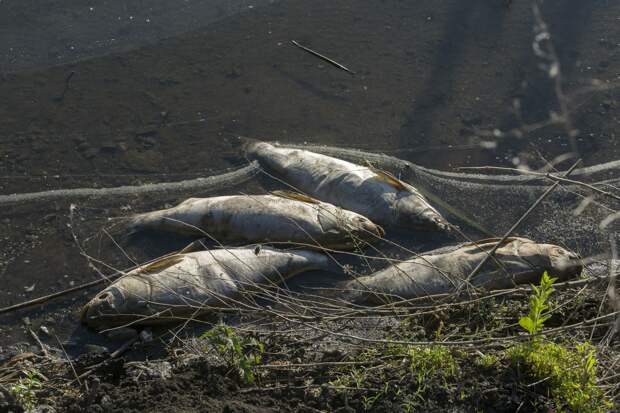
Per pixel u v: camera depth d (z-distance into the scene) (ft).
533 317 15.06
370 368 15.49
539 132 29.89
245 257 21.81
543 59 33.78
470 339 16.87
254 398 15.05
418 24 36.45
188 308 20.56
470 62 33.88
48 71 33.24
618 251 23.97
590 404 13.87
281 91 32.17
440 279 20.63
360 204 24.72
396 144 29.37
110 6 38.14
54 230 25.30
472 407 14.32
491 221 25.89
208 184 27.40
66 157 28.60
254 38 35.53
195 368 16.21
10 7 37.63
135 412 14.32
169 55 34.37
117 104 31.27
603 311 17.58
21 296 22.77
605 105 31.09
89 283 22.66
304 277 22.85
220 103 31.45
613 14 37.04
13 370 18.90
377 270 23.25
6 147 28.86
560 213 26.20
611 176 27.76
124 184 27.45
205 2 38.45
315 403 14.89
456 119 30.66
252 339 16.48
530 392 14.35
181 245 24.44
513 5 37.91
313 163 26.30
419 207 24.47
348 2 38.22
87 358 19.60
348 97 31.86
